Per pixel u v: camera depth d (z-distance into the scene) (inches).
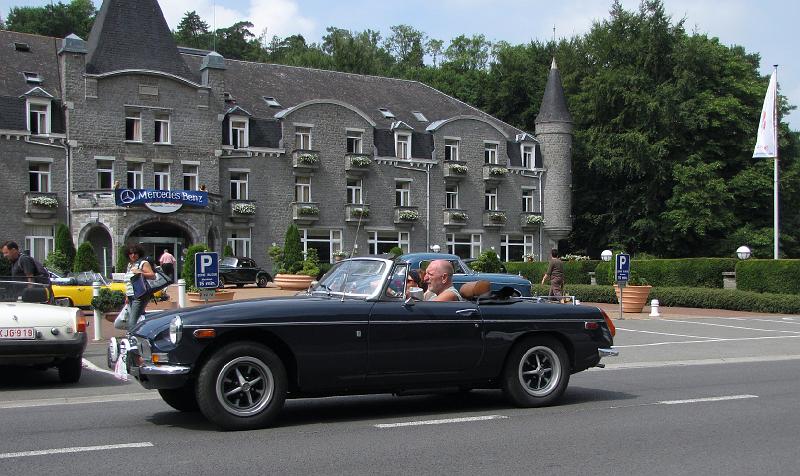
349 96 2158.0
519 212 2271.2
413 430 331.0
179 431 327.6
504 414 370.3
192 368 319.0
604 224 2377.0
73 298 1016.9
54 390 461.4
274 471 260.2
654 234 2209.6
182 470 261.0
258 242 1905.8
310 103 1974.7
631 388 462.6
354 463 272.1
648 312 1167.6
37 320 448.1
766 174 2175.2
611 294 1302.9
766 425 344.8
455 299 381.4
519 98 2810.0
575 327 394.3
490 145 2242.9
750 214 2246.6
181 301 860.0
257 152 1903.3
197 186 1818.4
